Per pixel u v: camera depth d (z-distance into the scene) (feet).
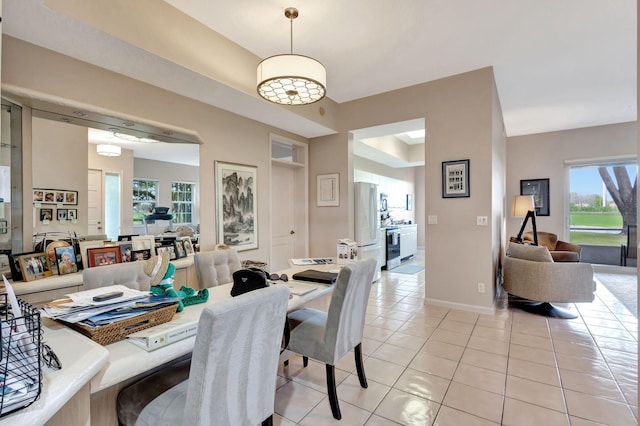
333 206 15.72
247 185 12.72
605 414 6.03
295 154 16.55
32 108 7.32
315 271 7.72
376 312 12.17
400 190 28.48
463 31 9.37
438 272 12.80
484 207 11.76
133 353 3.60
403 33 9.41
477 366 7.92
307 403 6.47
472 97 11.93
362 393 6.79
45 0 5.61
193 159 11.03
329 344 5.96
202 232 10.95
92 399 4.11
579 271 11.26
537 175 21.11
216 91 9.80
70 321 3.69
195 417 3.39
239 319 3.52
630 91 14.02
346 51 10.41
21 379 2.42
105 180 9.16
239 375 3.78
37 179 7.68
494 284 12.64
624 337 9.65
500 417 5.98
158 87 9.34
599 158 19.27
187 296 5.52
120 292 4.42
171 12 7.85
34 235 7.63
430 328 10.48
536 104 15.65
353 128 14.94
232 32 9.16
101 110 7.91
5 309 3.21
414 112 13.23
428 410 6.21
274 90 8.08
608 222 19.48
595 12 8.50
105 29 6.48
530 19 8.80
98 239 8.89
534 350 8.79
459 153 12.19
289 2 7.92
